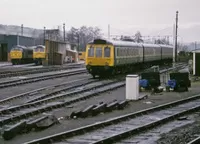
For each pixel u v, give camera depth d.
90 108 16.98
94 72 37.50
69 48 75.88
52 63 62.09
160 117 16.72
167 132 13.48
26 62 66.25
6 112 17.14
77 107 19.42
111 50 37.00
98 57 37.12
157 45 59.75
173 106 20.55
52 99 21.62
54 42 62.62
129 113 17.59
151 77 27.89
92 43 37.41
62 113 17.52
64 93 24.36
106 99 22.81
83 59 90.44
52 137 11.52
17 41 80.31
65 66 58.22
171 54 70.00
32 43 90.94
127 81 22.62
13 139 12.00
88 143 11.34
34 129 13.44
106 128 13.95
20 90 26.52
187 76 28.22
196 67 44.56
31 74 40.78
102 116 16.81
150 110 18.23
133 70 46.50
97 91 26.25
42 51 61.97
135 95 22.50
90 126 13.45
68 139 11.91
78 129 12.78
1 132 13.05
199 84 34.41
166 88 28.05
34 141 10.85
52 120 14.55
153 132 13.50
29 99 21.92
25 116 16.12
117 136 12.03
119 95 24.98
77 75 41.44
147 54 51.47
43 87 28.42
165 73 43.94
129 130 12.95
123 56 40.31
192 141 11.22
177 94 26.25
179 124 15.26
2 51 79.44
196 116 17.39
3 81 31.70
